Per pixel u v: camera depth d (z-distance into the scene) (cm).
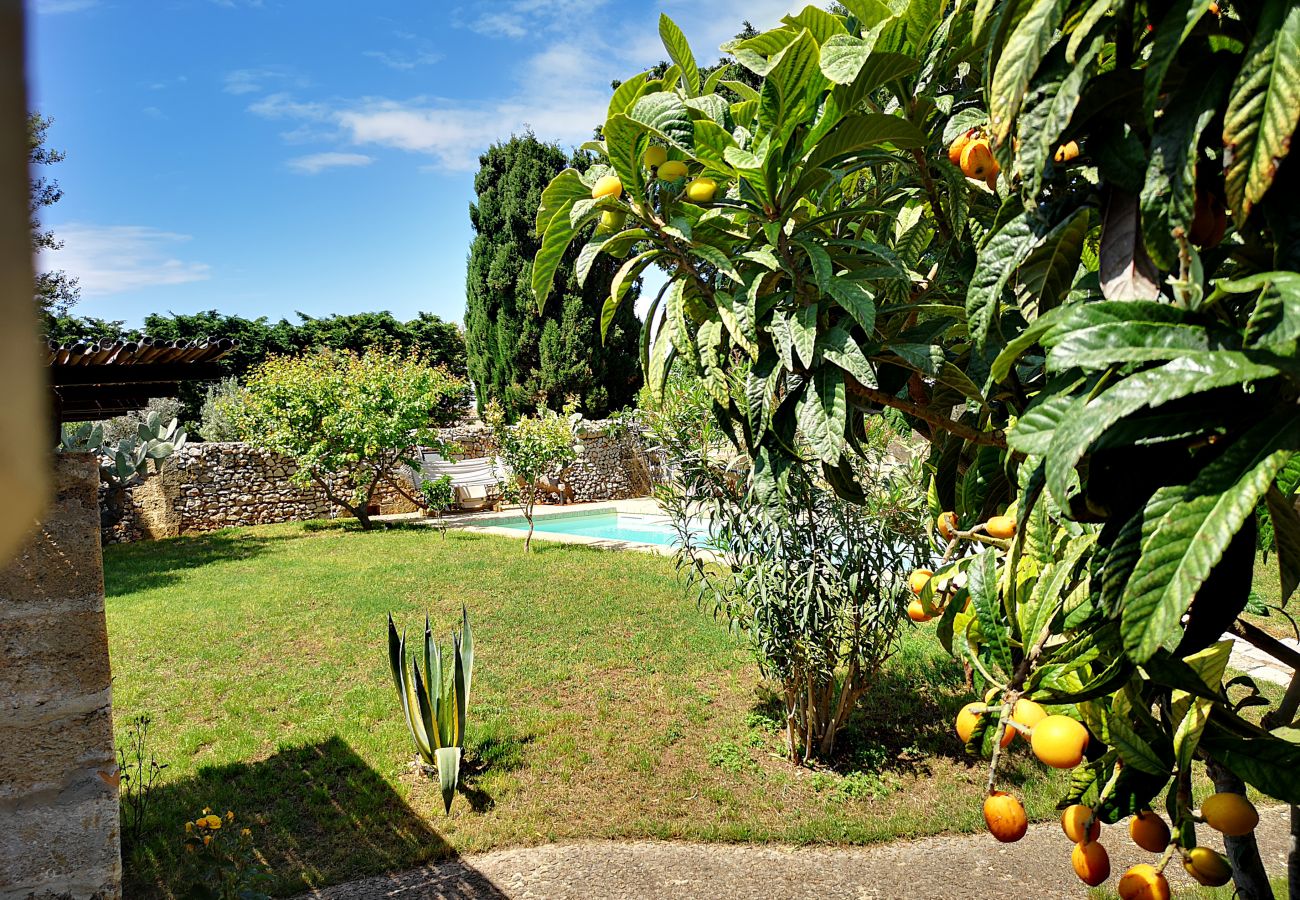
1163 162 78
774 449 128
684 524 496
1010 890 353
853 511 423
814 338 119
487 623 753
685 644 678
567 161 1945
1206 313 83
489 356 1950
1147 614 71
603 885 362
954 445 160
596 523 1511
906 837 400
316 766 472
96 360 294
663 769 469
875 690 559
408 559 1048
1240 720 100
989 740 110
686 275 134
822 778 452
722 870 374
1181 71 84
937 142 146
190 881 358
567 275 1867
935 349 126
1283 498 94
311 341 2338
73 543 224
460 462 1788
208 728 527
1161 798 417
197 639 718
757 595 436
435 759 451
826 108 124
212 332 2200
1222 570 87
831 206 161
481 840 397
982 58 135
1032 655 104
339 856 384
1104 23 83
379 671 635
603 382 1916
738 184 134
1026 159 85
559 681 606
